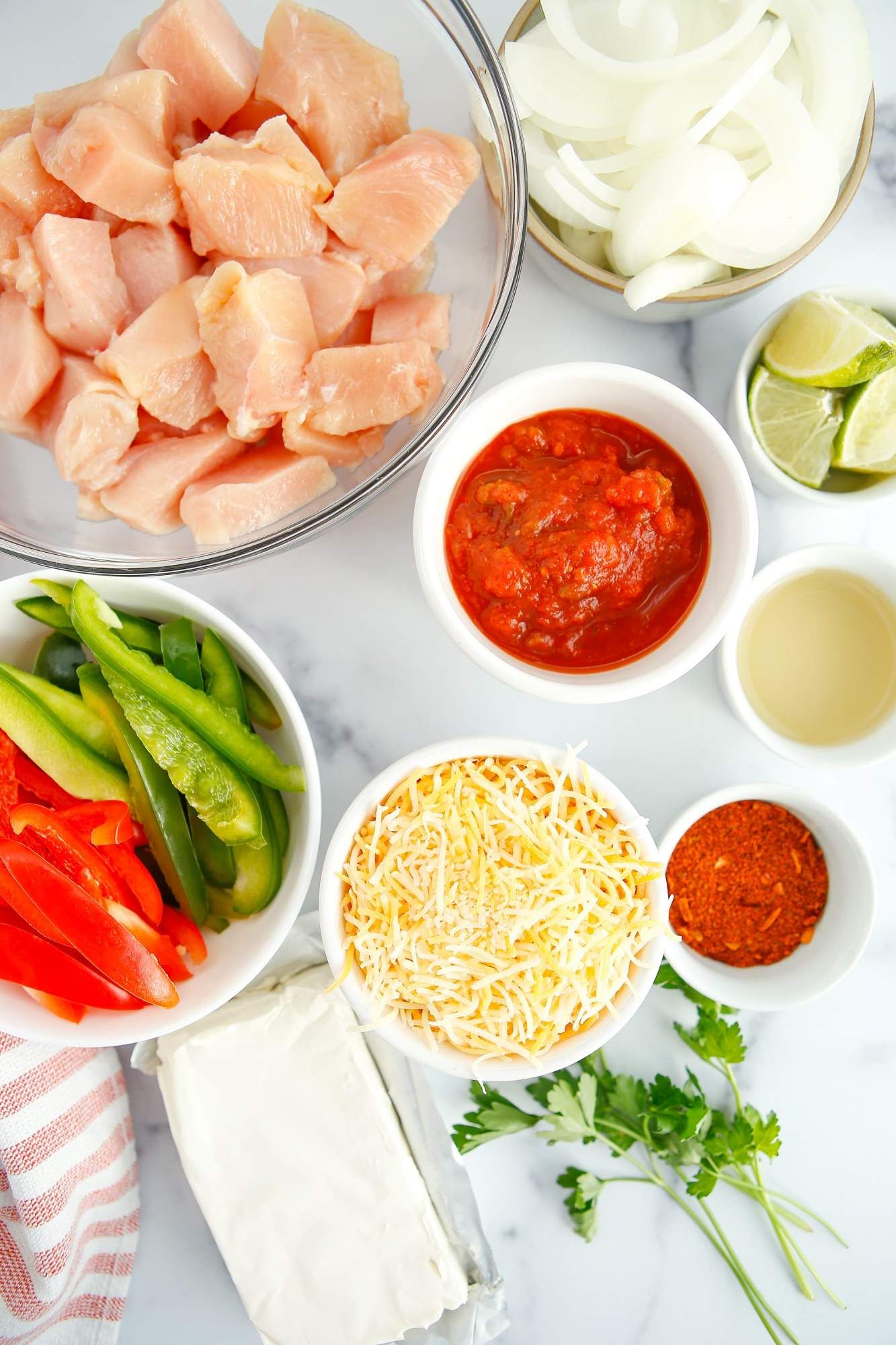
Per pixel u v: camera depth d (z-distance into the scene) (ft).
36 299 1.59
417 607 1.82
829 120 1.62
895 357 1.62
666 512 1.56
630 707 1.83
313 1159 1.73
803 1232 1.88
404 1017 1.58
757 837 1.78
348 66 1.60
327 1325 1.72
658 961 1.56
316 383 1.59
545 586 1.55
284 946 1.80
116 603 1.67
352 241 1.60
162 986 1.55
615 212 1.64
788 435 1.71
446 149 1.58
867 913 1.70
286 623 1.83
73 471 1.59
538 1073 1.53
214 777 1.59
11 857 1.53
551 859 1.54
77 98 1.59
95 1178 1.77
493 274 1.67
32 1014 1.57
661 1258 1.88
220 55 1.58
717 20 1.64
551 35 1.65
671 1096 1.78
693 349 1.83
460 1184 1.77
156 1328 1.88
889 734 1.71
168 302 1.59
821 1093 1.88
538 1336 1.88
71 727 1.65
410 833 1.56
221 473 1.64
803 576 1.77
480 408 1.53
